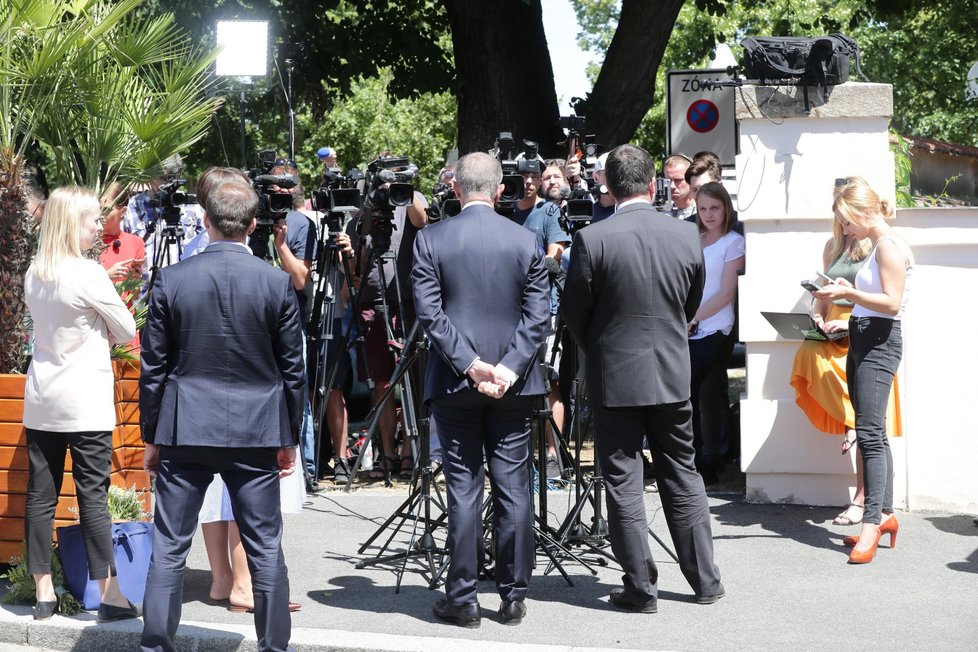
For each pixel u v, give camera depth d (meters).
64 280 4.88
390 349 7.25
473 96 12.69
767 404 6.88
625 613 5.02
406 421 6.61
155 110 6.23
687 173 7.75
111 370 5.08
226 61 8.30
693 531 5.13
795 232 6.79
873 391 5.79
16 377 5.41
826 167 6.70
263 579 4.36
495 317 4.75
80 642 4.89
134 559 5.07
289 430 4.45
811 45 6.66
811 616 4.94
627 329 4.92
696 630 4.78
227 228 4.41
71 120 6.17
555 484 7.54
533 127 12.60
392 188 6.82
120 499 5.65
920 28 25.75
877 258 5.80
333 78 14.92
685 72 10.31
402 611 5.09
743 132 6.77
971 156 18.64
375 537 5.80
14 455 5.42
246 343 4.33
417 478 5.82
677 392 4.95
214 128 17.08
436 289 4.76
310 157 25.95
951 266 6.62
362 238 7.36
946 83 26.23
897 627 4.78
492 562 5.68
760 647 4.57
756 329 6.84
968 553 5.89
